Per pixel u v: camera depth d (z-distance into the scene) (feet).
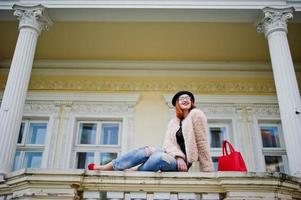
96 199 13.08
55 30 25.57
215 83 28.45
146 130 26.55
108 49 27.89
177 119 15.03
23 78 19.30
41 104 27.40
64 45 27.40
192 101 15.28
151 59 28.99
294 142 17.30
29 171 13.17
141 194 13.16
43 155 25.40
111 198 13.10
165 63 28.96
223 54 28.19
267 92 27.94
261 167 24.73
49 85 28.25
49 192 12.85
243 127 26.40
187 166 14.17
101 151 26.14
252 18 22.63
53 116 26.86
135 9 22.17
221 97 27.66
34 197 12.78
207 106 27.35
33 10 21.48
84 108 27.32
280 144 26.25
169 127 14.97
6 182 13.99
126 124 26.68
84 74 28.81
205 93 27.99
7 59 29.01
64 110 27.17
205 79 28.71
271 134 26.78
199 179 13.19
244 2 21.97
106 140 26.68
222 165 14.73
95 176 13.25
